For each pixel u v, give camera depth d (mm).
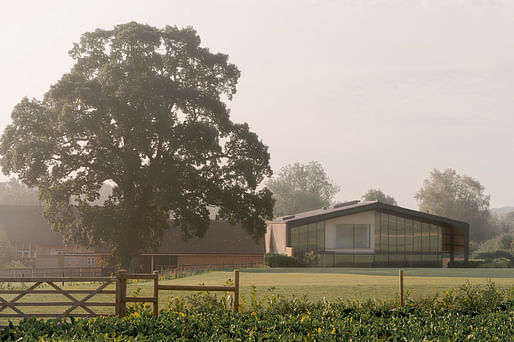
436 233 63156
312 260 59062
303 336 12617
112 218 51438
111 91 49406
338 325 13914
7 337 12617
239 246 72750
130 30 49844
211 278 37438
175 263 69500
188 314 15914
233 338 12539
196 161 52000
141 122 47875
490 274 40219
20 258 73625
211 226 74438
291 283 30656
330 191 165750
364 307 17484
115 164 50125
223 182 52438
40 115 51625
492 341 12195
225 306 16656
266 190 54344
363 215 61812
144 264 68500
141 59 50000
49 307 21812
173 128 49062
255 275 39562
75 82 48906
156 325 13695
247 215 52625
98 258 73438
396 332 13312
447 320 15195
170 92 49875
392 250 62062
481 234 141875
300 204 148875
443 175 148125
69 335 12703
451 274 40125
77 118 47531
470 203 143500
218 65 54031
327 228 61250
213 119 53031
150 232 54812
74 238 53750
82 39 52656
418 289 26281
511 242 95375
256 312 16219
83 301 16109
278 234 67438
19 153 49156
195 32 53500
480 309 17922
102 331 13242
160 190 48562
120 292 16172
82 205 54156
